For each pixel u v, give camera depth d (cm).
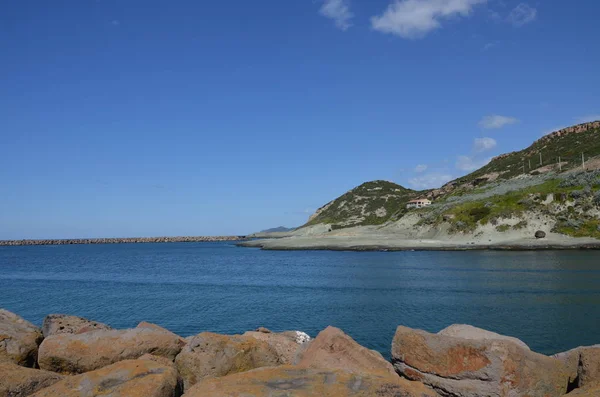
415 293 4069
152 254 14112
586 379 1025
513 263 6462
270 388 836
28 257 13288
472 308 3288
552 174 12388
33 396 890
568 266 5850
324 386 845
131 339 1251
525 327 2650
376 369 1118
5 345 1199
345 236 14050
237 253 12912
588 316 2889
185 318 3228
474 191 13850
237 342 1241
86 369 1202
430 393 860
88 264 9844
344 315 3158
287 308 3519
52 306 3925
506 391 976
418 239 11162
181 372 1183
